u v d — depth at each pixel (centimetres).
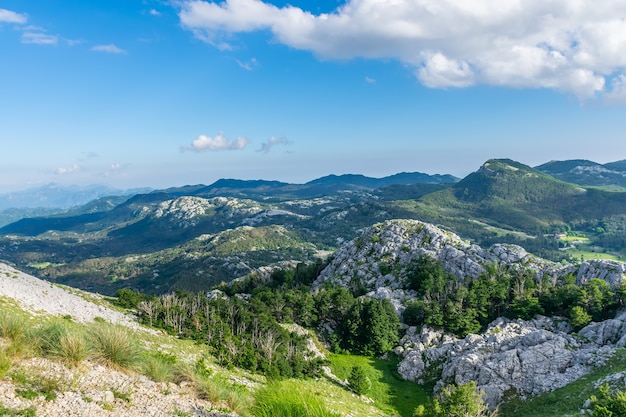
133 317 7312
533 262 14012
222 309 10181
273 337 9100
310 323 12025
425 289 13075
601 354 7650
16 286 5253
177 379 2219
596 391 6462
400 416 7450
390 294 13425
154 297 9125
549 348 8175
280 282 17888
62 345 1912
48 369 1761
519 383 7731
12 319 1986
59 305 5484
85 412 1479
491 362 8244
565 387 7131
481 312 11231
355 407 6719
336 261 17875
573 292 10569
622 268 11069
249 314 10075
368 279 15812
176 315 7781
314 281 17850
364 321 11231
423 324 11312
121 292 8725
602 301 9994
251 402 2166
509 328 9994
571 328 9675
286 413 1648
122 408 1625
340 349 11106
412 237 17100
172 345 6256
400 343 11038
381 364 10325
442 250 15812
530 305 10575
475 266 14112
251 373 6425
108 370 1984
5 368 1587
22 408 1373
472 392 6381
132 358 2145
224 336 7562
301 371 7844
